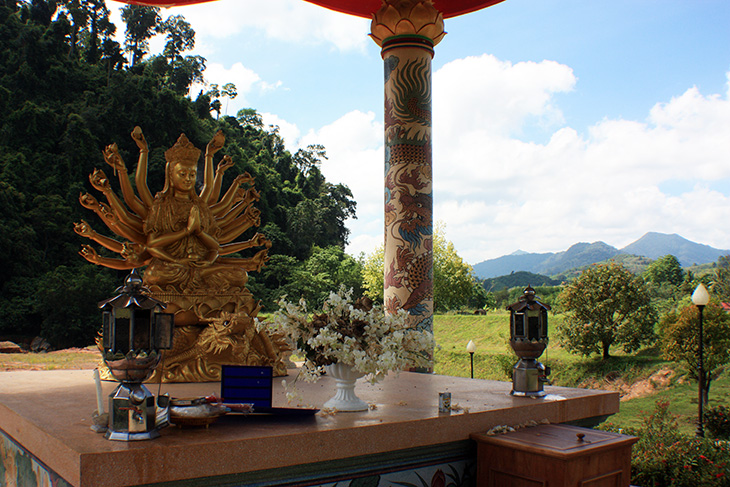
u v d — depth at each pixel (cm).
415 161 899
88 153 7225
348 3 1067
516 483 466
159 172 7150
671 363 3412
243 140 10756
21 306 5531
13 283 5747
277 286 8181
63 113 7738
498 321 4859
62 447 365
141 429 379
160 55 10462
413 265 887
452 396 602
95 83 8794
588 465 454
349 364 483
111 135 7688
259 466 390
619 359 3638
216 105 11000
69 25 9075
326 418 470
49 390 612
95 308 5525
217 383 685
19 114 7281
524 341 598
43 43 8475
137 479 349
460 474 509
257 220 841
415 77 906
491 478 484
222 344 701
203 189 806
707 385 2844
